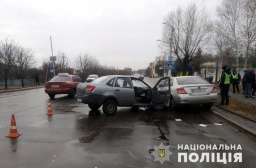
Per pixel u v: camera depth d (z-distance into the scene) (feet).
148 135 22.61
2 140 20.75
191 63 166.20
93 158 16.69
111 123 27.68
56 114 33.35
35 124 26.94
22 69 113.91
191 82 36.88
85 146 19.21
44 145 19.42
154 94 36.14
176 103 35.88
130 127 25.77
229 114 32.40
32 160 16.29
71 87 55.36
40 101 49.16
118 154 17.49
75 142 20.25
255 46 102.68
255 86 51.65
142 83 36.86
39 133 23.03
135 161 16.25
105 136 22.13
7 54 97.40
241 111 33.76
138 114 33.71
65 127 25.55
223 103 39.63
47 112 33.12
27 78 134.10
